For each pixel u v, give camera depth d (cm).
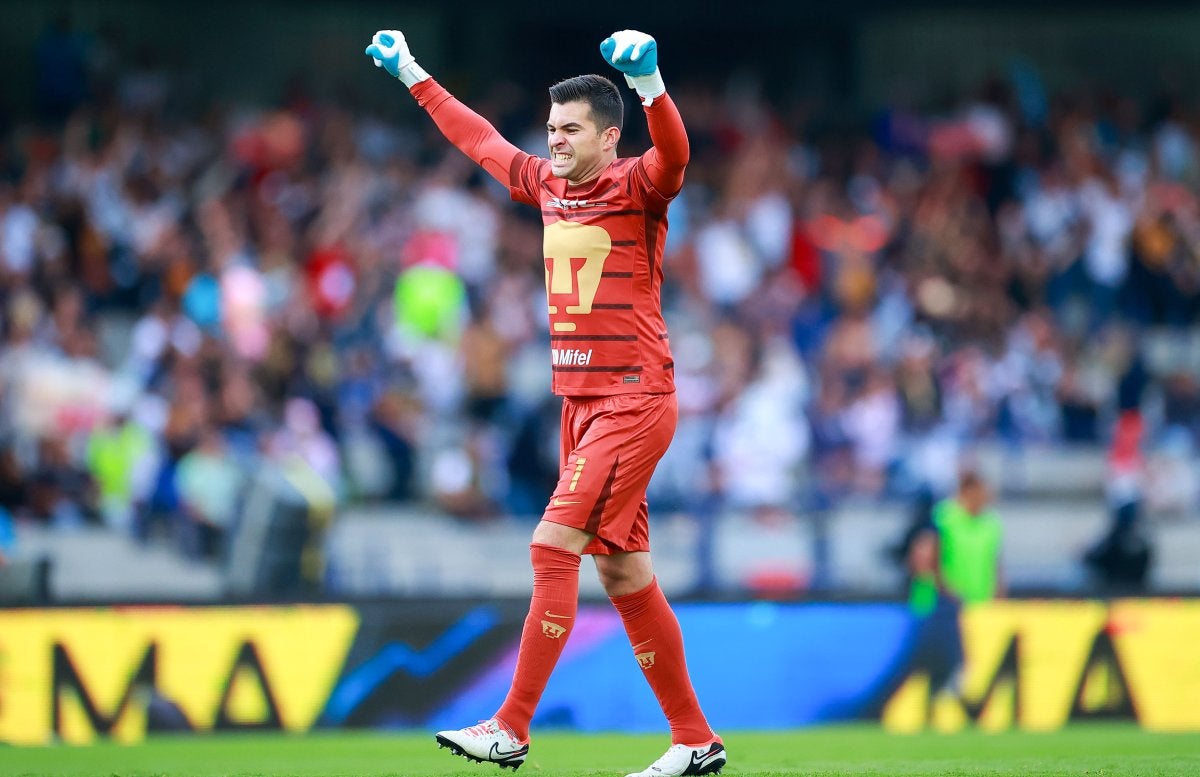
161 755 2372
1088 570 4278
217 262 4966
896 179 6103
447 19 6769
